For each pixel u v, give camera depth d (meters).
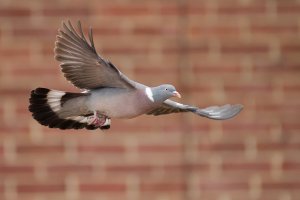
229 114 8.72
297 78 13.59
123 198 13.39
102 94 8.06
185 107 8.84
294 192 13.53
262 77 13.57
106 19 13.48
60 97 8.16
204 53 13.55
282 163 13.55
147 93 8.09
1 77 13.41
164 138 13.43
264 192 13.55
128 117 8.17
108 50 13.46
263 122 13.58
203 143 13.48
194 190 13.45
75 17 13.48
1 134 13.38
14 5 13.46
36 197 13.37
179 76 13.51
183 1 13.55
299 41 13.60
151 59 13.48
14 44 13.44
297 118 13.57
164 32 13.52
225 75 13.55
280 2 13.62
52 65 13.44
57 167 13.39
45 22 13.48
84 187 13.38
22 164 13.38
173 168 13.44
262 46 13.59
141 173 13.41
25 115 13.41
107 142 13.41
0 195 13.38
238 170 13.52
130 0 13.51
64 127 8.26
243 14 13.60
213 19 13.57
